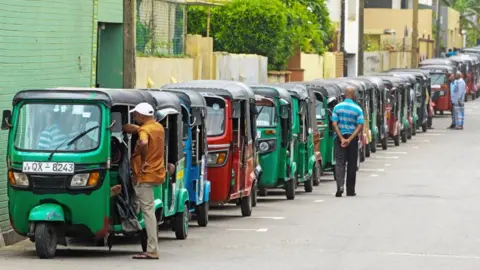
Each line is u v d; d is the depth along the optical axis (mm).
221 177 22688
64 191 16750
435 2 119250
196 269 16062
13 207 16969
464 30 145625
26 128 17062
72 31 24688
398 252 18328
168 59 36656
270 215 24219
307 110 29578
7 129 18062
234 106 23156
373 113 42656
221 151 22656
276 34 50219
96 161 16781
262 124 26891
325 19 65188
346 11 80000
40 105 17141
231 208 25844
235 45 49750
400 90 47562
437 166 37906
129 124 17266
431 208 25484
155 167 16984
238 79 45312
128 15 23922
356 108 28453
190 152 20984
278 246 19031
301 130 28859
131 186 17188
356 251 18422
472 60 89125
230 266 16453
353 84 38531
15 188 16875
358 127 28422
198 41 41062
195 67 40250
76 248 18500
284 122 27281
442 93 68125
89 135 16906
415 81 53562
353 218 23484
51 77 23266
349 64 81500
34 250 18359
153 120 17234
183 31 40125
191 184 21156
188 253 17984
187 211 20234
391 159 40781
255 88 27109
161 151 17109
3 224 19625
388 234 20750
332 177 35188
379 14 100812
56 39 23562
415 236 20453
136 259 17078
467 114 69688
